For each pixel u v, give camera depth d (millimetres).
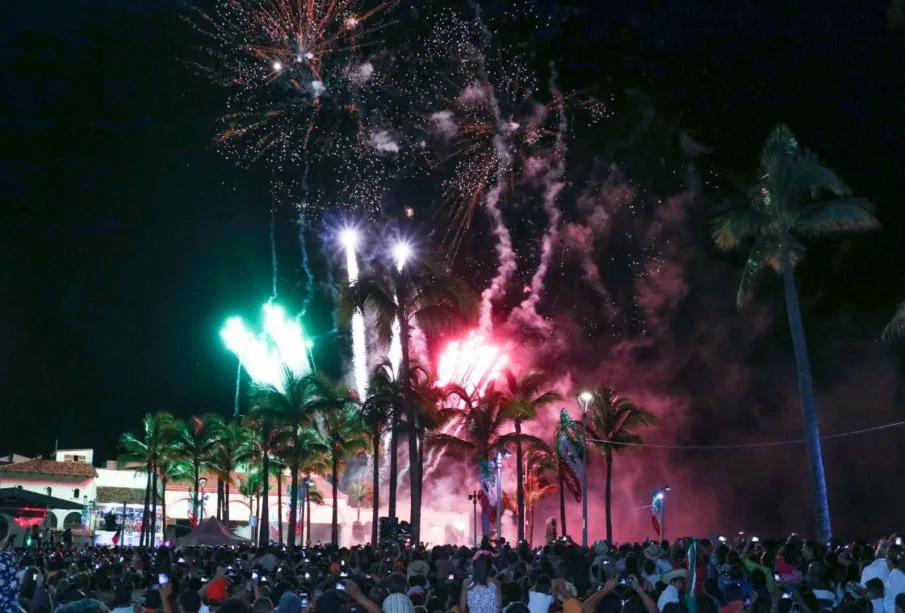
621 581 14523
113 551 42094
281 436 67188
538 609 12945
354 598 9852
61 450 100188
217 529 45312
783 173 32469
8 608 7902
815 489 30578
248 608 9945
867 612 12469
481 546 26141
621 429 63250
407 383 40375
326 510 96500
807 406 31172
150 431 82875
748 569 16578
